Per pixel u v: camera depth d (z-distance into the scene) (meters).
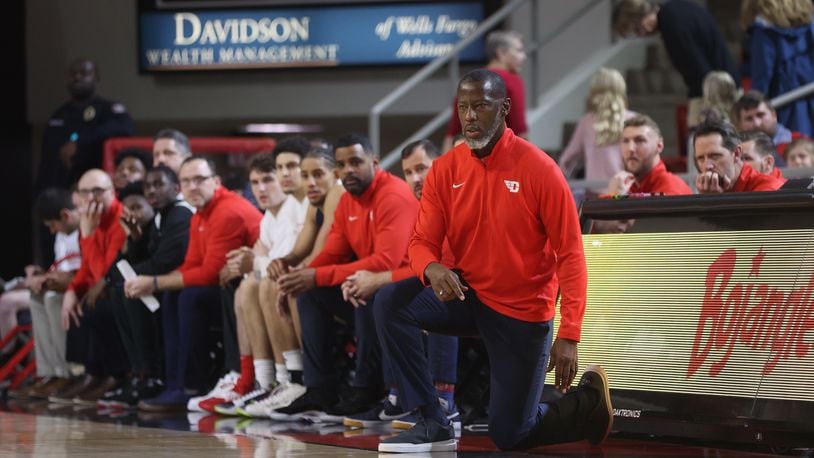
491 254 12.08
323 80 31.80
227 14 31.73
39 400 22.06
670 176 15.73
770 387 11.95
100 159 26.78
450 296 11.86
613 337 13.14
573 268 11.77
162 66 32.06
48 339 22.88
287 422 16.69
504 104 11.92
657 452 12.55
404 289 12.54
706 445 12.96
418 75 25.19
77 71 27.05
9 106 32.50
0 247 32.69
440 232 12.42
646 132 15.55
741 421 12.01
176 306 19.30
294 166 17.73
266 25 31.58
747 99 18.12
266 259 17.81
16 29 32.47
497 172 11.95
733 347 12.30
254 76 32.00
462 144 12.34
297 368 17.34
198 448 13.34
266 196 18.09
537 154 11.91
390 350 12.65
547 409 12.48
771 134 18.22
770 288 12.26
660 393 12.62
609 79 21.83
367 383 16.17
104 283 20.80
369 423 15.86
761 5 20.94
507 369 12.19
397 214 15.63
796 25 20.86
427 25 30.98
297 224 17.89
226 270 18.41
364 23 31.22
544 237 12.04
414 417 15.29
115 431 15.59
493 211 12.00
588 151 22.16
